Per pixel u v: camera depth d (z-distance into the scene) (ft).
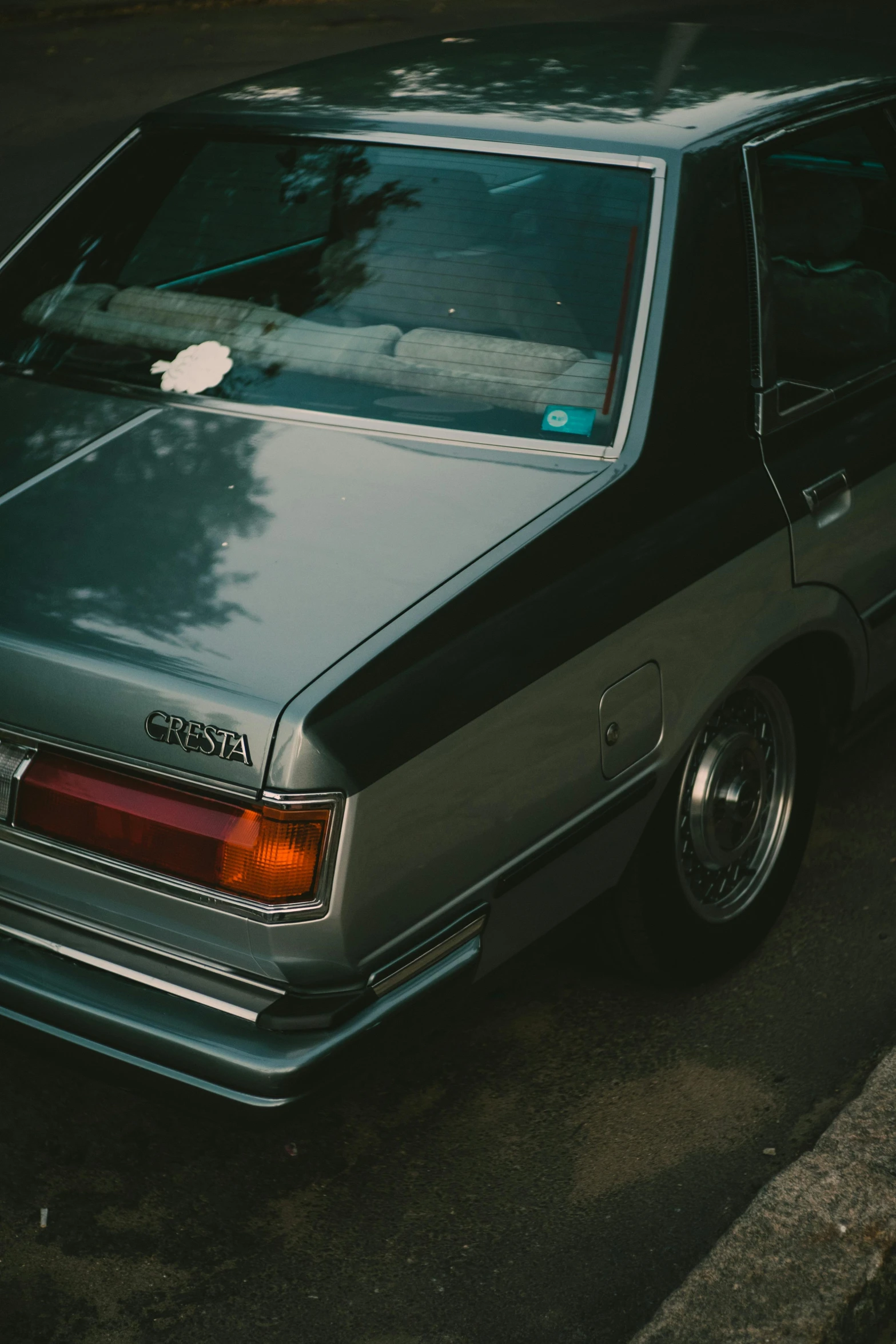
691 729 8.96
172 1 51.11
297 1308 8.07
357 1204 8.80
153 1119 9.44
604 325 9.14
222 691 6.86
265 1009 7.13
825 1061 9.96
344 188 10.18
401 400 9.21
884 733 14.12
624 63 11.18
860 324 10.77
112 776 7.15
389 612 7.38
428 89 10.75
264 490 8.45
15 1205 8.68
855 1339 7.76
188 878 7.00
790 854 10.96
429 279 9.68
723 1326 7.51
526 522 8.13
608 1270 8.36
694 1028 10.28
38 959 7.65
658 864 9.39
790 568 9.58
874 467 10.39
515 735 7.68
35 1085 9.66
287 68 12.01
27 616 7.43
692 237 9.29
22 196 27.58
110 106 35.83
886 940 11.18
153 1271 8.29
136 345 10.07
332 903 6.89
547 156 9.70
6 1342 7.77
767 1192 8.30
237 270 10.28
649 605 8.41
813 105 10.51
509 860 7.92
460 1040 10.14
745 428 9.44
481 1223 8.67
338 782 6.76
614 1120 9.46
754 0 56.90
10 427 9.41
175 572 7.71
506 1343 7.87
